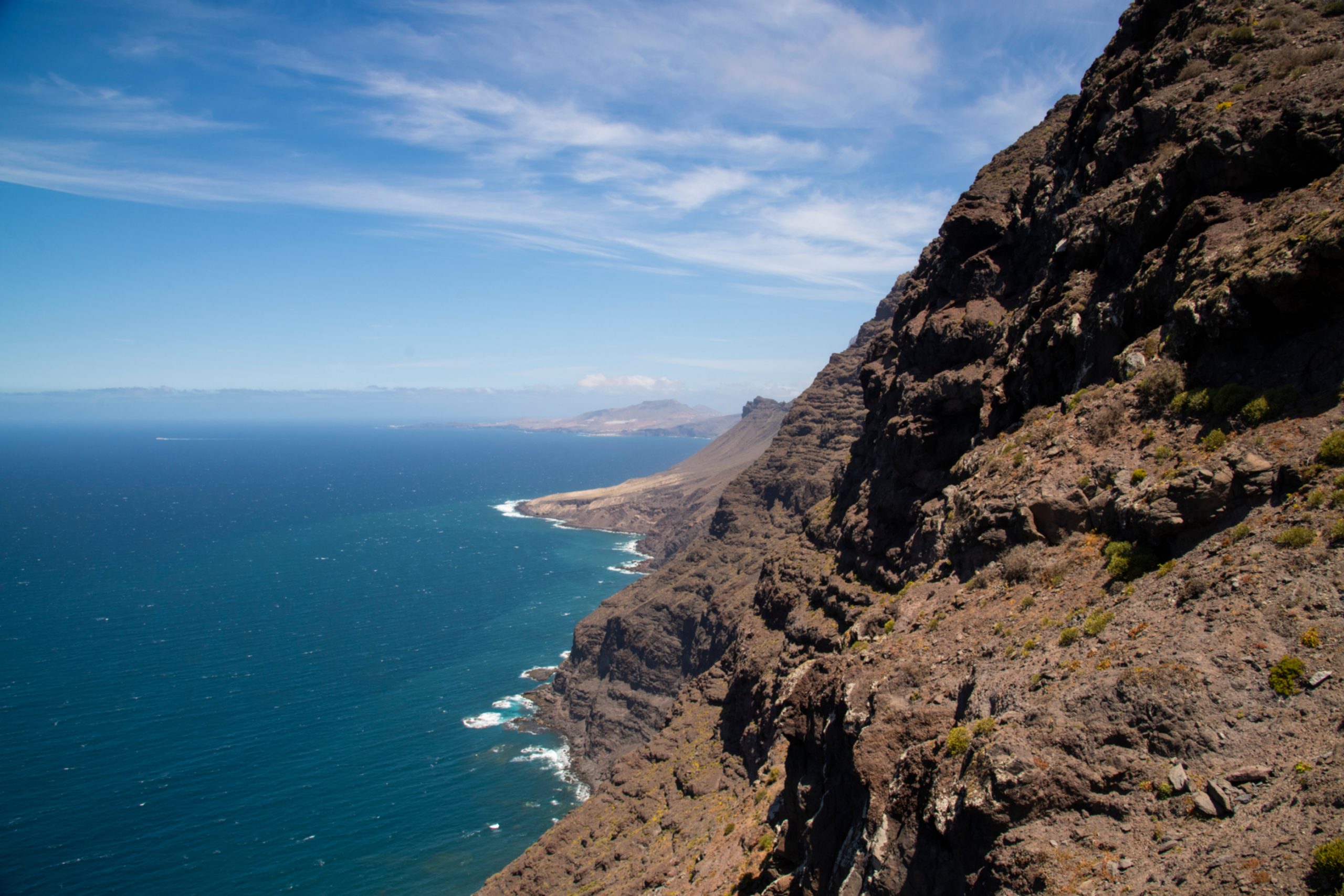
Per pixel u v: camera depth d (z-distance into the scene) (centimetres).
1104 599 2388
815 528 7694
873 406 7144
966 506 3600
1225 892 1374
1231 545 2141
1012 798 1781
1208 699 1736
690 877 4584
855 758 2452
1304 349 2384
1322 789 1426
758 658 6706
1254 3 3712
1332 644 1692
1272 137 2811
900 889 2050
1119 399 3011
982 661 2522
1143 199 3397
